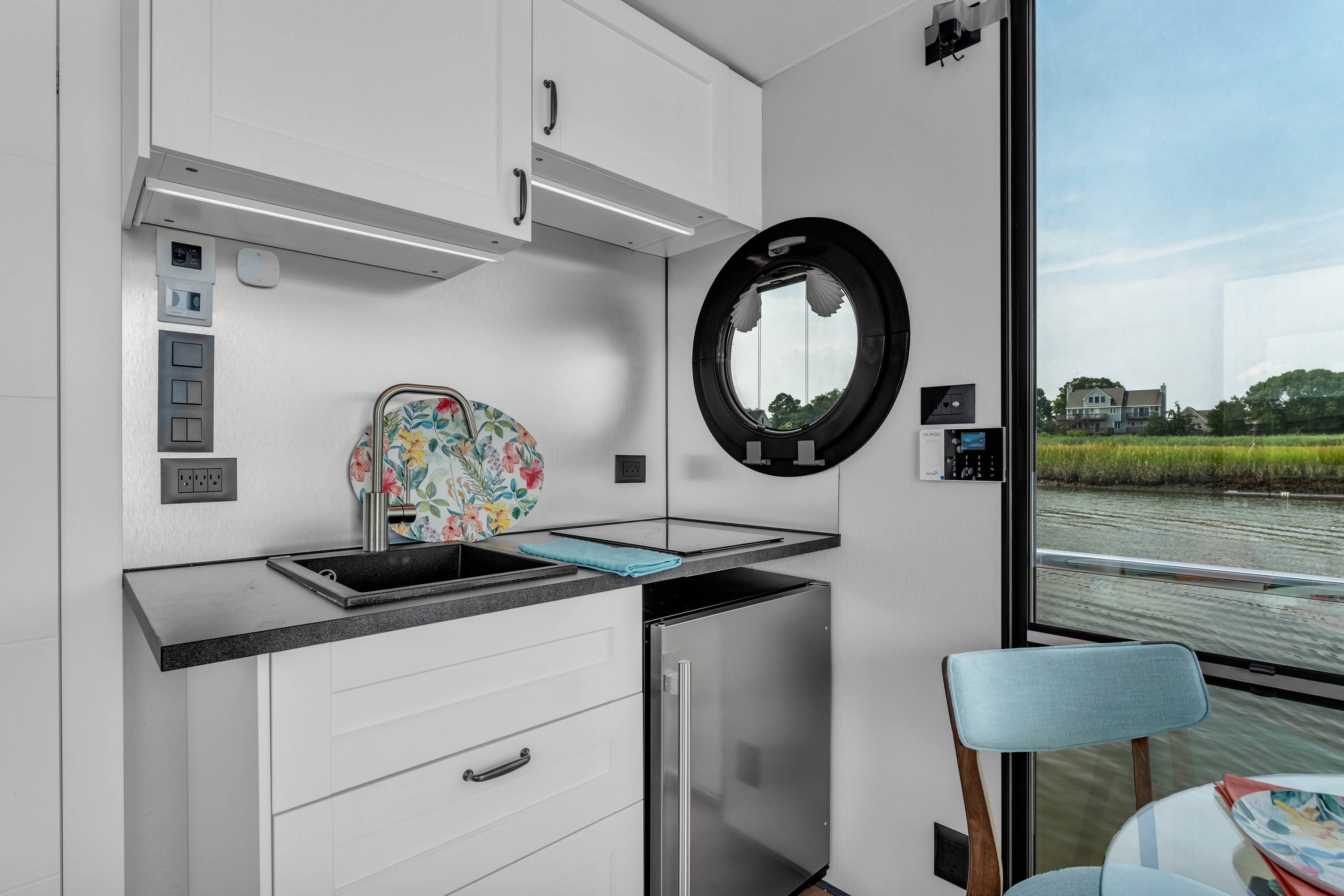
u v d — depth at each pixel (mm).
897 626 1649
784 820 1626
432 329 1676
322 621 911
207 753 1178
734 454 2008
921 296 1612
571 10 1458
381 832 978
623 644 1312
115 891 1179
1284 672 1145
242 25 1030
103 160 1176
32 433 1115
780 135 1913
